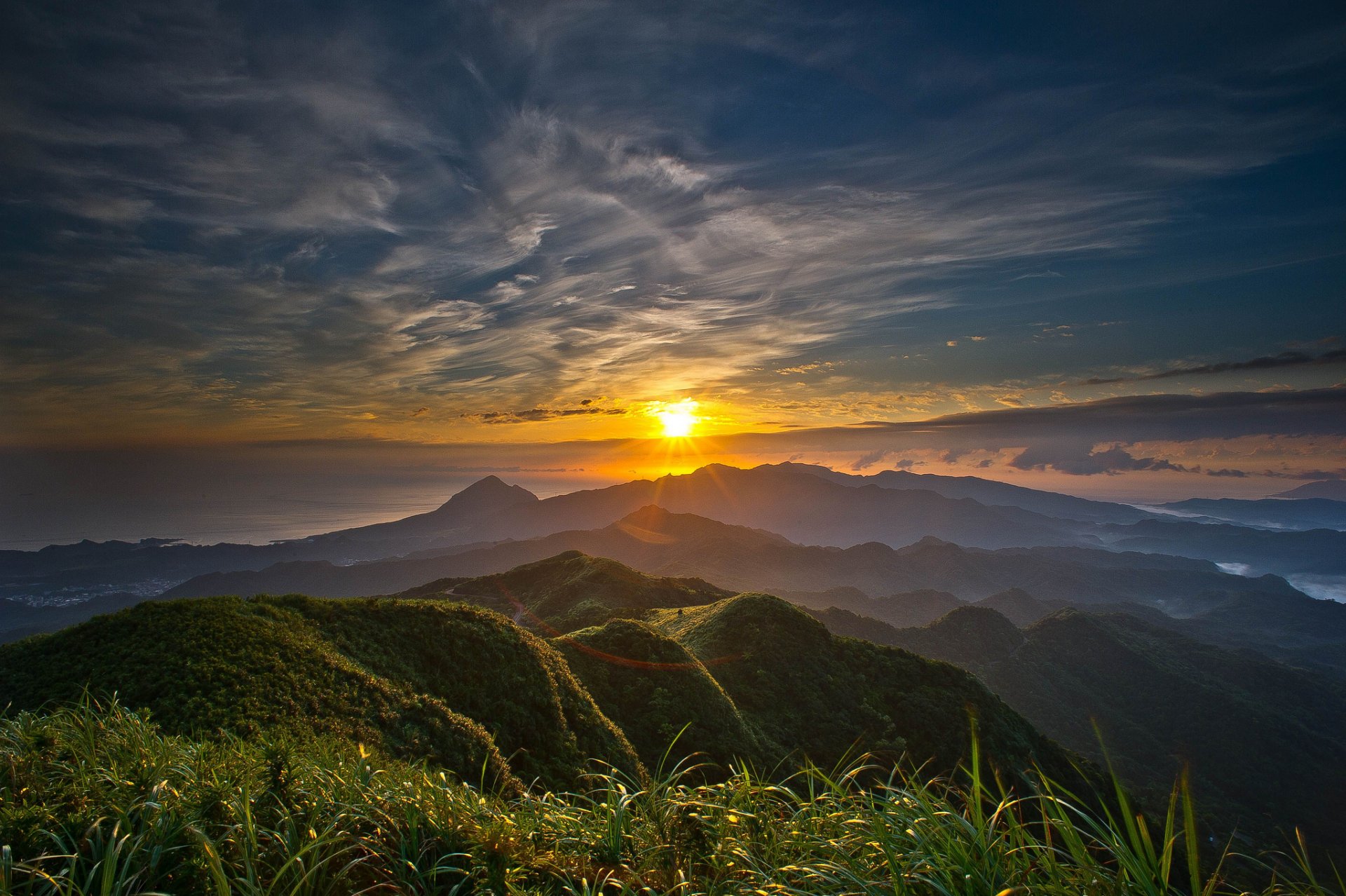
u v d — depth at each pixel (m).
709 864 4.30
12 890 3.43
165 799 4.31
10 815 4.04
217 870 3.39
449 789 5.10
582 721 31.86
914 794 3.96
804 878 3.71
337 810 4.48
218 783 4.54
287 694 20.02
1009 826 3.53
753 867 4.01
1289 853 2.90
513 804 5.44
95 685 19.28
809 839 4.06
